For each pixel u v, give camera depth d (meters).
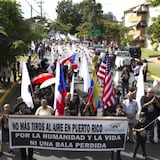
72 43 50.44
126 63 32.41
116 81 17.58
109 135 10.33
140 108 12.34
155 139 12.95
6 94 21.09
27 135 10.34
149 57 60.31
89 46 64.12
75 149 10.41
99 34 89.44
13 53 20.36
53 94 13.69
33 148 10.95
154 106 11.65
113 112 11.77
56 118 10.23
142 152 11.43
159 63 50.12
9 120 10.24
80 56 28.44
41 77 14.96
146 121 11.02
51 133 10.31
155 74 34.59
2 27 18.84
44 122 10.24
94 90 12.20
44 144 10.39
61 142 10.36
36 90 13.53
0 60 20.48
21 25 22.09
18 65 27.31
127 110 12.34
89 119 10.22
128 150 11.95
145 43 92.25
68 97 11.99
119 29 89.44
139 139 10.95
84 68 15.28
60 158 11.06
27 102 12.08
